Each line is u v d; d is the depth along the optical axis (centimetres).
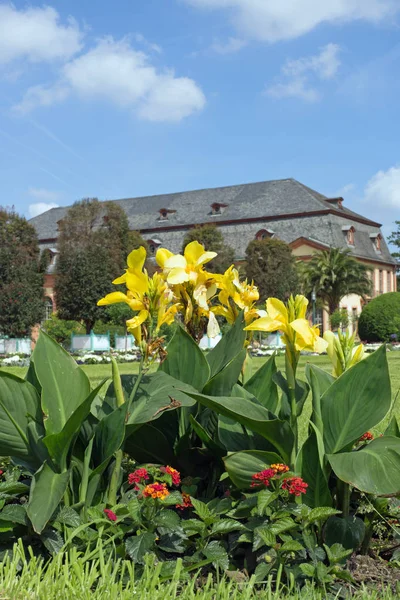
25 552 235
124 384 274
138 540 218
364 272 4953
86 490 243
